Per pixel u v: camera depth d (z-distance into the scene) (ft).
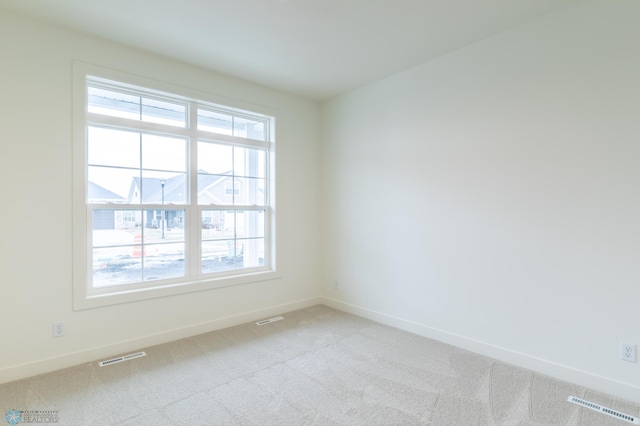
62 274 8.09
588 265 7.16
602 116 6.95
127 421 6.08
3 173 7.39
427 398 6.82
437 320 9.86
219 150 11.21
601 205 7.00
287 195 12.63
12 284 7.49
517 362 8.20
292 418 6.21
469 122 9.06
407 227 10.63
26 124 7.64
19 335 7.57
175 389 7.16
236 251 11.62
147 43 8.84
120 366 8.18
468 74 9.06
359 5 7.24
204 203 10.81
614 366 6.88
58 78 8.02
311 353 8.96
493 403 6.63
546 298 7.75
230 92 11.00
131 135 9.43
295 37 8.59
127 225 9.33
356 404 6.63
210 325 10.55
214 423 6.06
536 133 7.85
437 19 7.80
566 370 7.46
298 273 13.00
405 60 9.92
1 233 7.38
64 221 8.11
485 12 7.53
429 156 10.01
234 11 7.43
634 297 6.64
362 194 12.04
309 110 13.33
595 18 7.00
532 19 7.83
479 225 8.90
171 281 10.03
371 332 10.51
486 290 8.79
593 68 7.04
